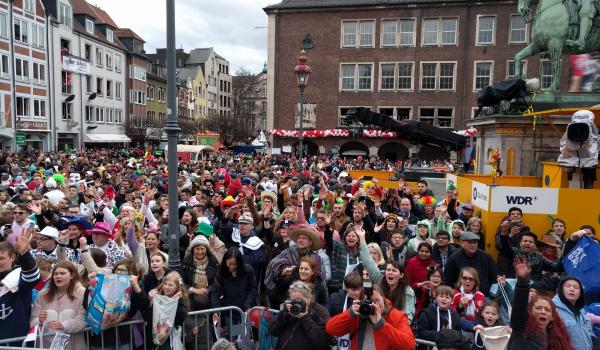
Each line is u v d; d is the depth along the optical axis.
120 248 6.32
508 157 12.06
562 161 8.65
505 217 7.34
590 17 12.26
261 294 6.74
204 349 5.21
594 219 7.53
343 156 43.41
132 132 52.84
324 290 5.32
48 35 41.31
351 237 6.05
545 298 4.24
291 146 43.50
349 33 42.66
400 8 41.47
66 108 44.44
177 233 5.80
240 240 6.93
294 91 43.66
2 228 7.27
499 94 12.12
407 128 16.70
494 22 40.03
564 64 37.50
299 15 43.16
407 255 6.64
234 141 58.50
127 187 11.48
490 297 5.79
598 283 5.53
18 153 28.89
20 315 4.57
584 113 8.24
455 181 10.62
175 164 5.77
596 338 4.63
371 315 3.88
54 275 4.66
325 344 4.32
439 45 41.22
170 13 5.68
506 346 4.32
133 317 4.91
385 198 10.62
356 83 42.81
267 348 4.94
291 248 5.94
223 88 92.88
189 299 5.33
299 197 7.31
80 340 4.63
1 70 35.81
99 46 49.25
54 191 10.29
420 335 4.75
